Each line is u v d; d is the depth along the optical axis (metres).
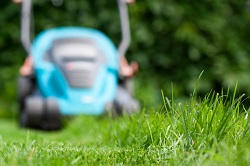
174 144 2.61
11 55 9.92
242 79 9.55
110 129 4.12
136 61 10.00
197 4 10.21
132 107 6.00
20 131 5.49
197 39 9.81
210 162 2.21
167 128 2.84
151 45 10.11
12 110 9.45
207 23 9.95
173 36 9.98
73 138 4.81
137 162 2.57
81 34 6.86
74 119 6.11
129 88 6.68
